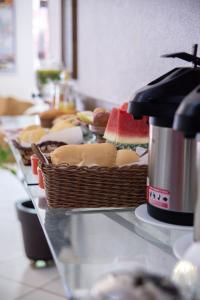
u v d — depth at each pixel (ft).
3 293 7.53
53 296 7.42
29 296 7.43
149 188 3.72
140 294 2.14
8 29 20.45
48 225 3.65
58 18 14.08
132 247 3.16
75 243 3.22
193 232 3.15
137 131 4.74
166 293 2.18
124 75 7.64
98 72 9.39
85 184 4.08
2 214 11.48
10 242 9.66
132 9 7.06
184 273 2.70
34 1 20.48
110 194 4.13
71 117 7.40
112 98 8.44
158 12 6.01
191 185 3.43
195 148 3.36
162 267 2.81
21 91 21.03
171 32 5.61
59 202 4.08
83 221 3.76
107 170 4.07
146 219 3.65
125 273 2.34
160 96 3.33
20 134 7.13
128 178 4.11
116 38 8.00
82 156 4.28
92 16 9.69
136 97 3.43
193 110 2.49
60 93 10.41
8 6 20.26
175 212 3.51
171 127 3.37
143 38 6.63
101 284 2.28
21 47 20.74
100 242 3.26
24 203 8.80
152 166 3.62
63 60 13.12
